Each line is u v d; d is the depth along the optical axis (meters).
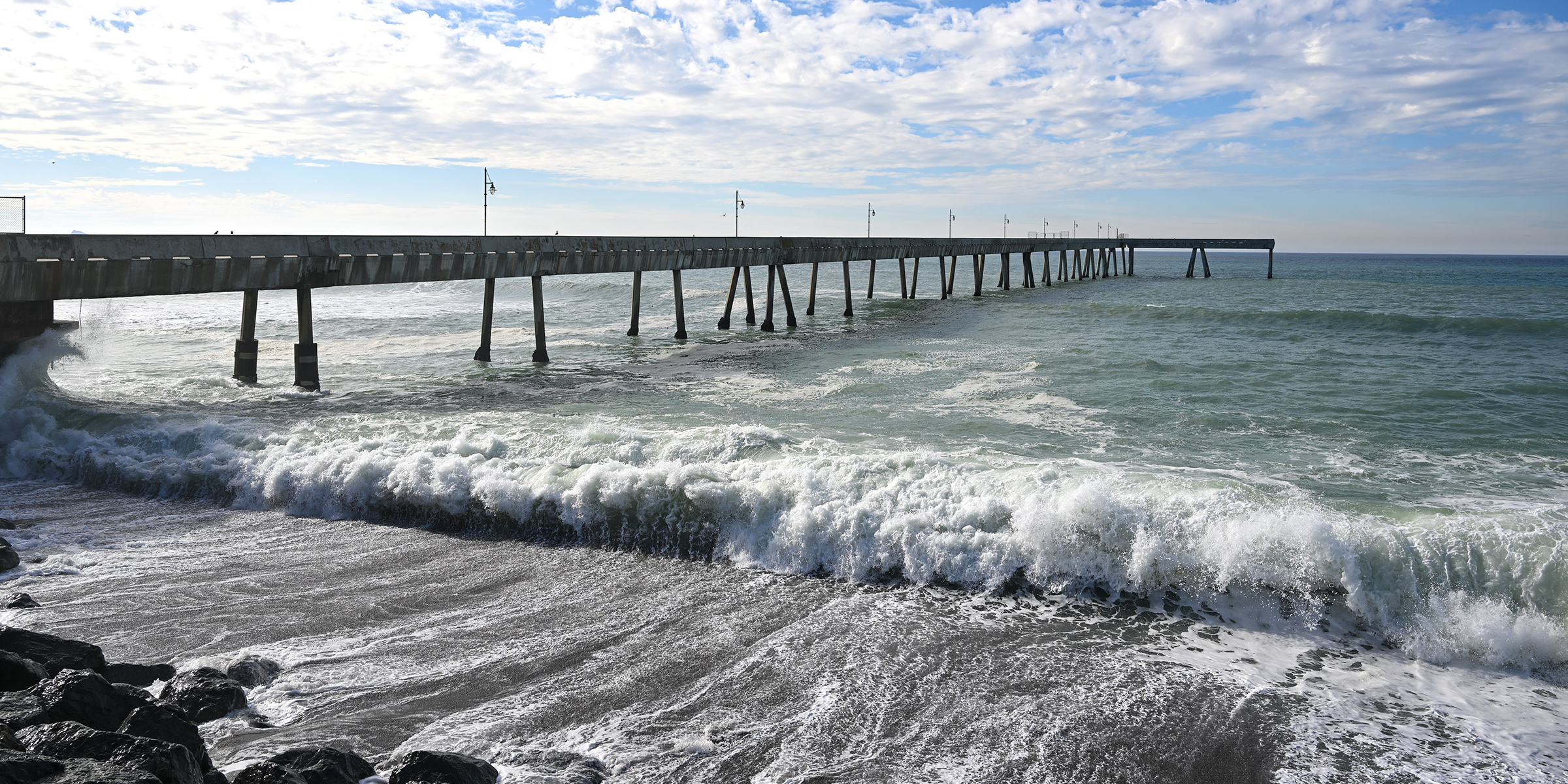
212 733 5.57
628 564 8.96
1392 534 7.83
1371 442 13.43
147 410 14.88
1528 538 7.61
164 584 8.34
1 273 13.35
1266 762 5.52
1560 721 6.03
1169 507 8.37
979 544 8.54
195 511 10.80
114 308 26.67
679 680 6.46
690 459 11.03
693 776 5.23
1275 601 7.67
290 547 9.45
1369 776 5.38
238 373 18.97
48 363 15.55
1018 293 58.97
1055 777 5.33
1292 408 15.99
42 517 10.47
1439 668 6.81
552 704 6.09
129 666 6.18
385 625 7.41
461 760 4.75
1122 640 7.22
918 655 6.89
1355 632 7.32
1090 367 21.09
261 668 6.39
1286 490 10.37
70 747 4.26
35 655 5.79
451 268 21.11
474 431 12.89
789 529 9.01
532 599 8.00
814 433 13.90
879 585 8.38
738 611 7.76
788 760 5.43
